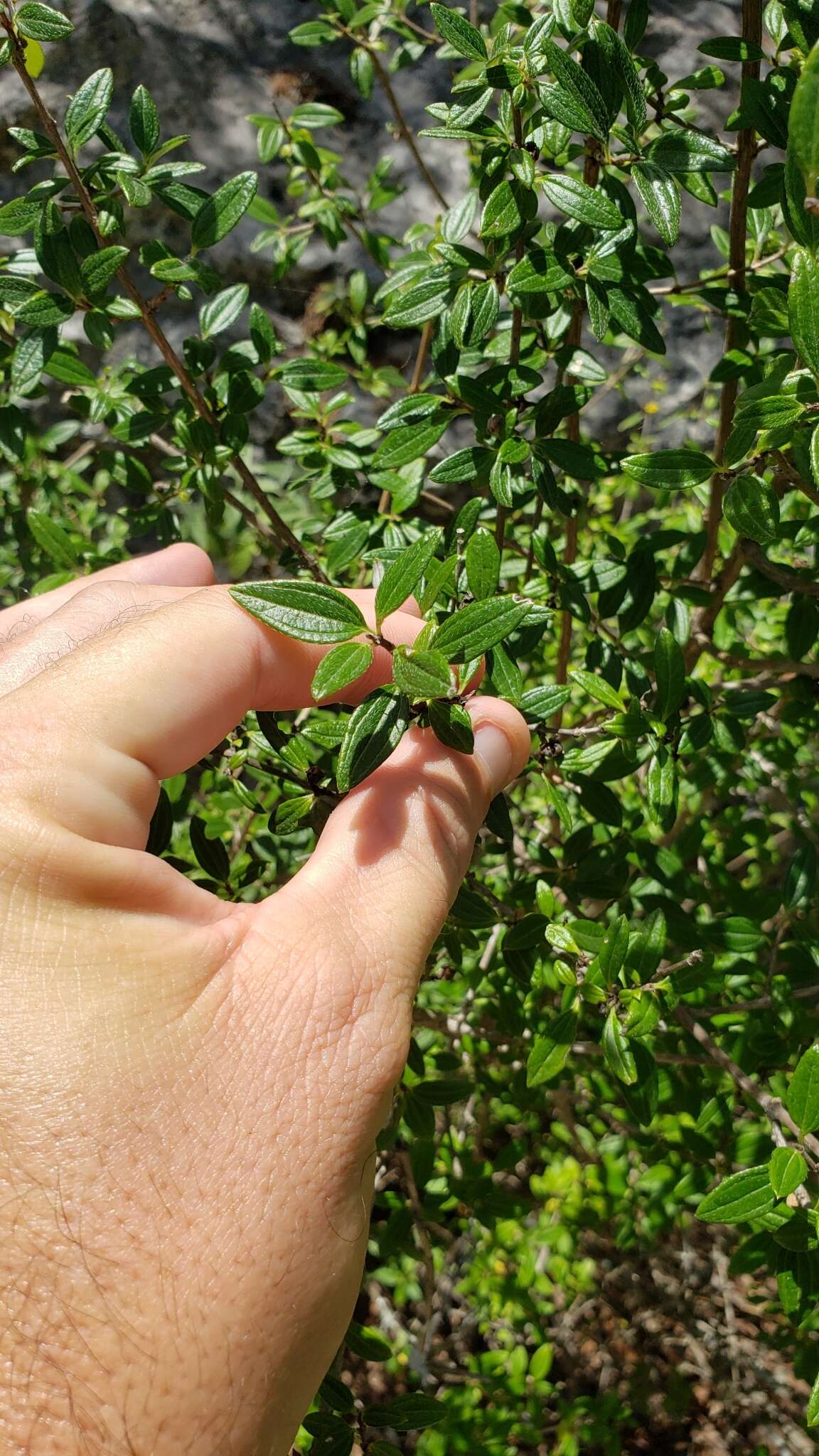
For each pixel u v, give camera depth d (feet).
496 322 1.34
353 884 0.92
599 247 1.10
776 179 1.09
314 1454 1.15
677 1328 1.89
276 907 0.91
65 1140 0.80
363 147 2.38
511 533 1.76
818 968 1.39
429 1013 1.55
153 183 1.15
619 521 2.27
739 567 1.35
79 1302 0.77
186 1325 0.79
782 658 1.65
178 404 1.38
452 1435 1.51
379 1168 1.80
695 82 1.11
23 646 1.11
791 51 1.15
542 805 1.86
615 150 1.26
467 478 1.15
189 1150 0.81
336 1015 0.87
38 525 1.42
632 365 2.30
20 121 2.26
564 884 1.35
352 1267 0.86
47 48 2.27
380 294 1.35
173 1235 0.80
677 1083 1.41
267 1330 0.81
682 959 1.39
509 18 1.26
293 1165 0.83
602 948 1.08
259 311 1.29
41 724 0.89
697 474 0.99
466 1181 1.50
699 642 1.43
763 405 0.88
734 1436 1.86
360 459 1.54
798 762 1.73
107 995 0.83
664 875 1.33
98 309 1.13
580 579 1.32
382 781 0.97
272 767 1.23
